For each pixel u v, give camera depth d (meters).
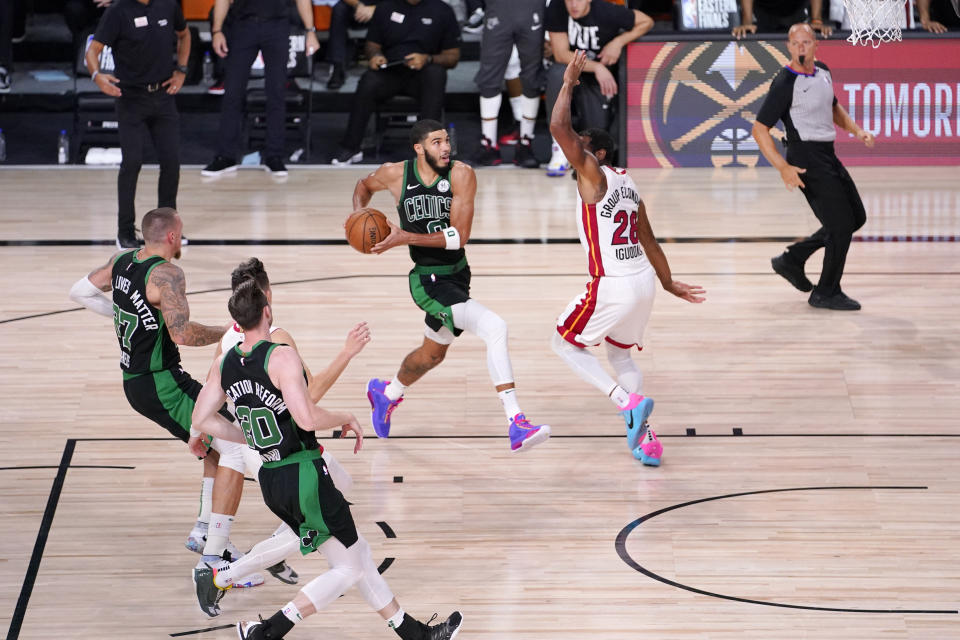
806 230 20.14
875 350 15.71
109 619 10.37
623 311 12.35
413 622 9.66
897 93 23.11
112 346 16.06
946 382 14.78
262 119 24.55
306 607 9.24
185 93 26.92
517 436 11.83
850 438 13.51
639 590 10.73
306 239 20.03
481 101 23.91
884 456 13.08
